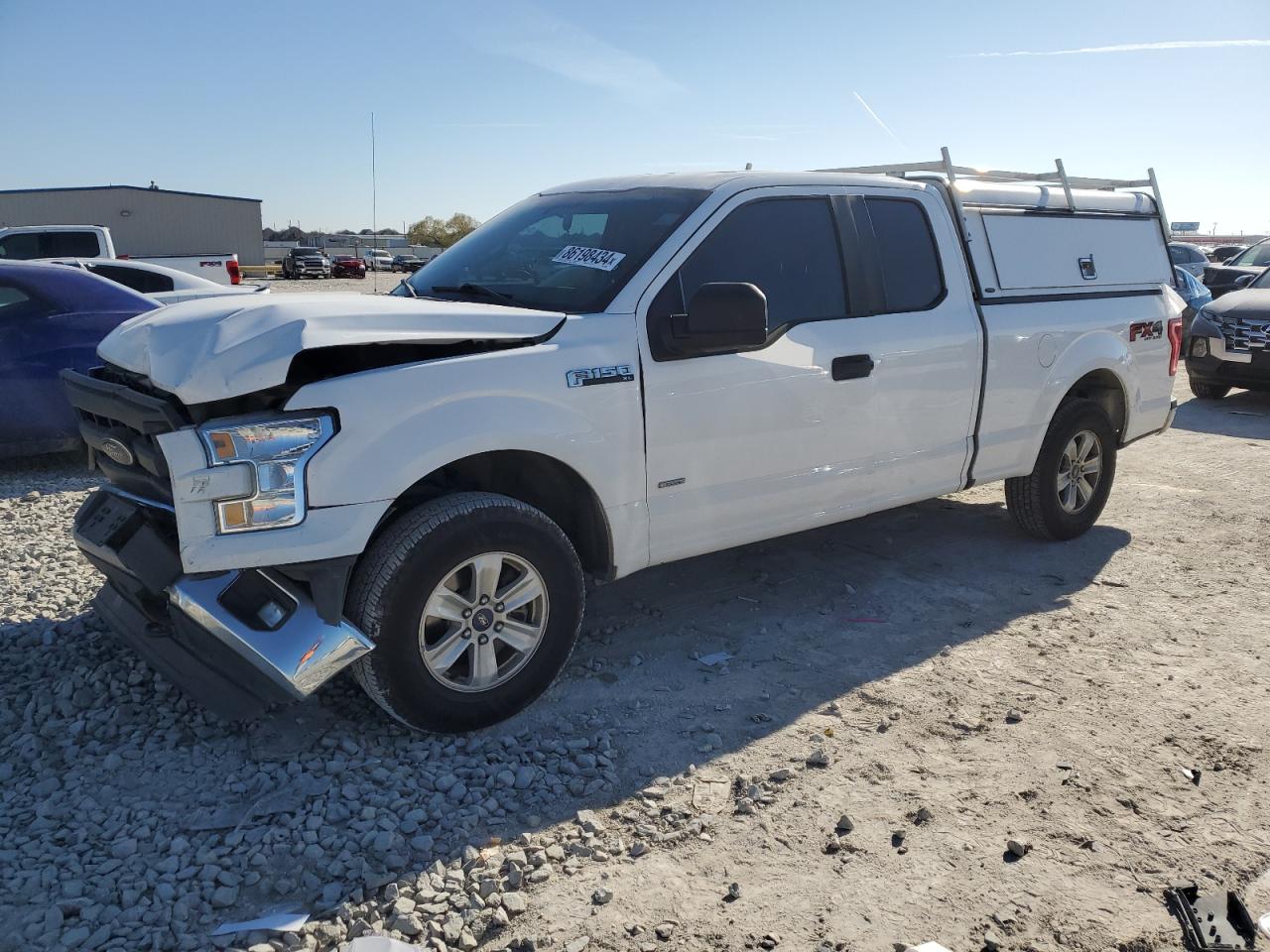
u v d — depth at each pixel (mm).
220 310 3387
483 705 3557
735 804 3215
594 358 3730
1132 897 2789
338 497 3195
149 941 2527
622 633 4562
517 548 3535
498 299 4117
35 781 3232
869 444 4684
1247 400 11414
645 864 2910
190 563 3105
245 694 3268
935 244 4977
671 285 3992
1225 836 3074
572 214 4512
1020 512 5840
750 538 4387
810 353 4355
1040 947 2586
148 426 3197
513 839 3014
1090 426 5824
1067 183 5848
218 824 3006
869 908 2721
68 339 7305
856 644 4480
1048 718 3803
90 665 3994
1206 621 4805
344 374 3316
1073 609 4930
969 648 4449
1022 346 5270
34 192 45500
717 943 2582
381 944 2506
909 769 3430
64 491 7020
